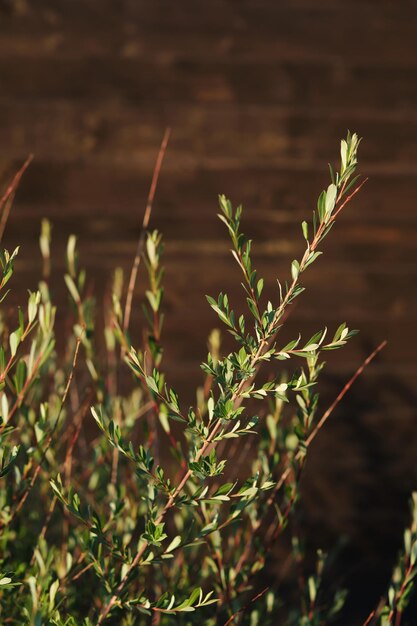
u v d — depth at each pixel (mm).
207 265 3066
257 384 2912
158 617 1238
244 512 1486
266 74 3145
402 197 3172
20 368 1058
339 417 3035
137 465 875
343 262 3129
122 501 1154
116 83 3090
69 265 1344
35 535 1316
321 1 3168
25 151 3039
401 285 3135
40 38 3057
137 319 2988
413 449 3055
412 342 3113
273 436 1279
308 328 3076
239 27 3135
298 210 3133
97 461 1498
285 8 3154
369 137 3176
